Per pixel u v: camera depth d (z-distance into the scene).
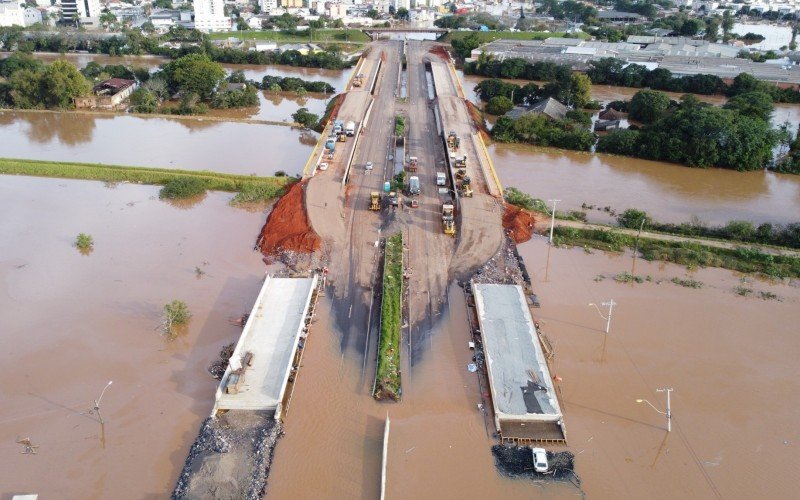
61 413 43.09
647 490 38.12
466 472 38.94
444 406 44.12
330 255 62.53
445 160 87.31
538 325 52.84
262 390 44.09
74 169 84.50
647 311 55.59
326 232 66.12
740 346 51.28
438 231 67.50
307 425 42.09
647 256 64.75
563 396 45.41
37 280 58.53
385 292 55.62
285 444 40.56
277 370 46.19
